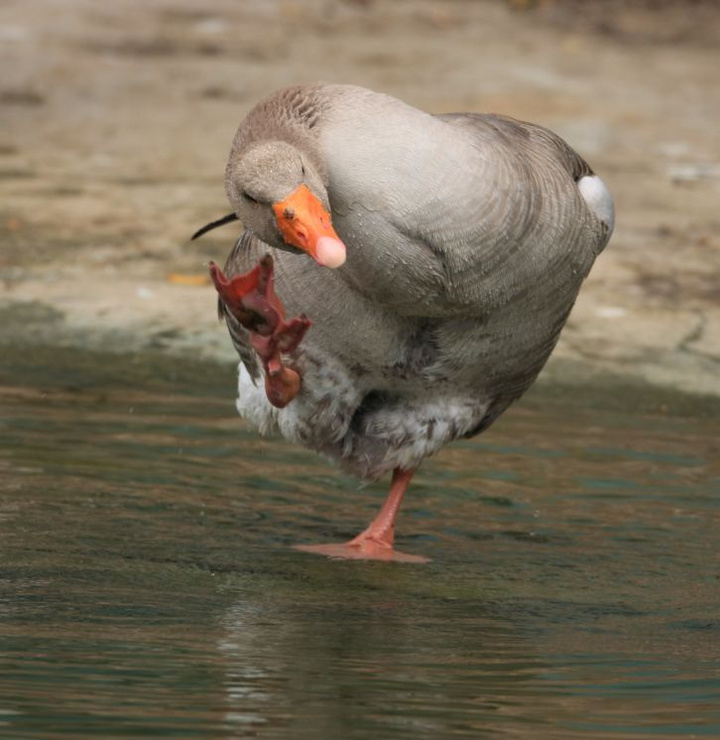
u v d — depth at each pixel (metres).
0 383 13.48
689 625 8.66
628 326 15.67
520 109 24.36
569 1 33.03
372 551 10.06
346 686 7.20
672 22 32.06
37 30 27.70
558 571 9.76
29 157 21.22
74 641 7.82
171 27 29.03
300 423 10.13
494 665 7.69
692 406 13.95
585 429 13.12
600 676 7.55
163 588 9.01
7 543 9.68
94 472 11.30
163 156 21.66
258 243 9.69
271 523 10.58
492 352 9.68
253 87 25.38
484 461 12.21
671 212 19.72
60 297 15.85
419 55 27.80
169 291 16.20
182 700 6.91
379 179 8.26
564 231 9.12
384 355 9.63
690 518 10.92
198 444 12.20
